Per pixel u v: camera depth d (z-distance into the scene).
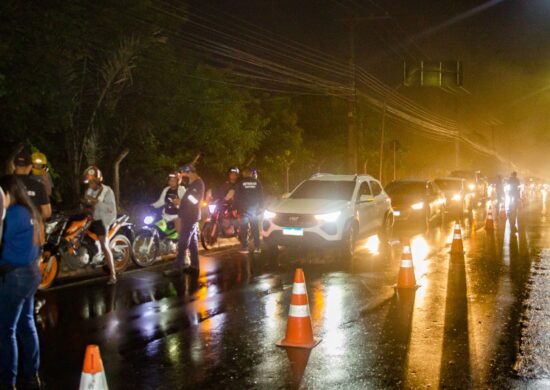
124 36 16.09
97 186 10.93
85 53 15.73
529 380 6.15
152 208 13.35
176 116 19.56
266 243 15.20
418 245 16.92
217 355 6.91
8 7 13.73
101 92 16.59
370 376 6.23
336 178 16.17
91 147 16.19
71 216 10.87
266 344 7.33
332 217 14.33
